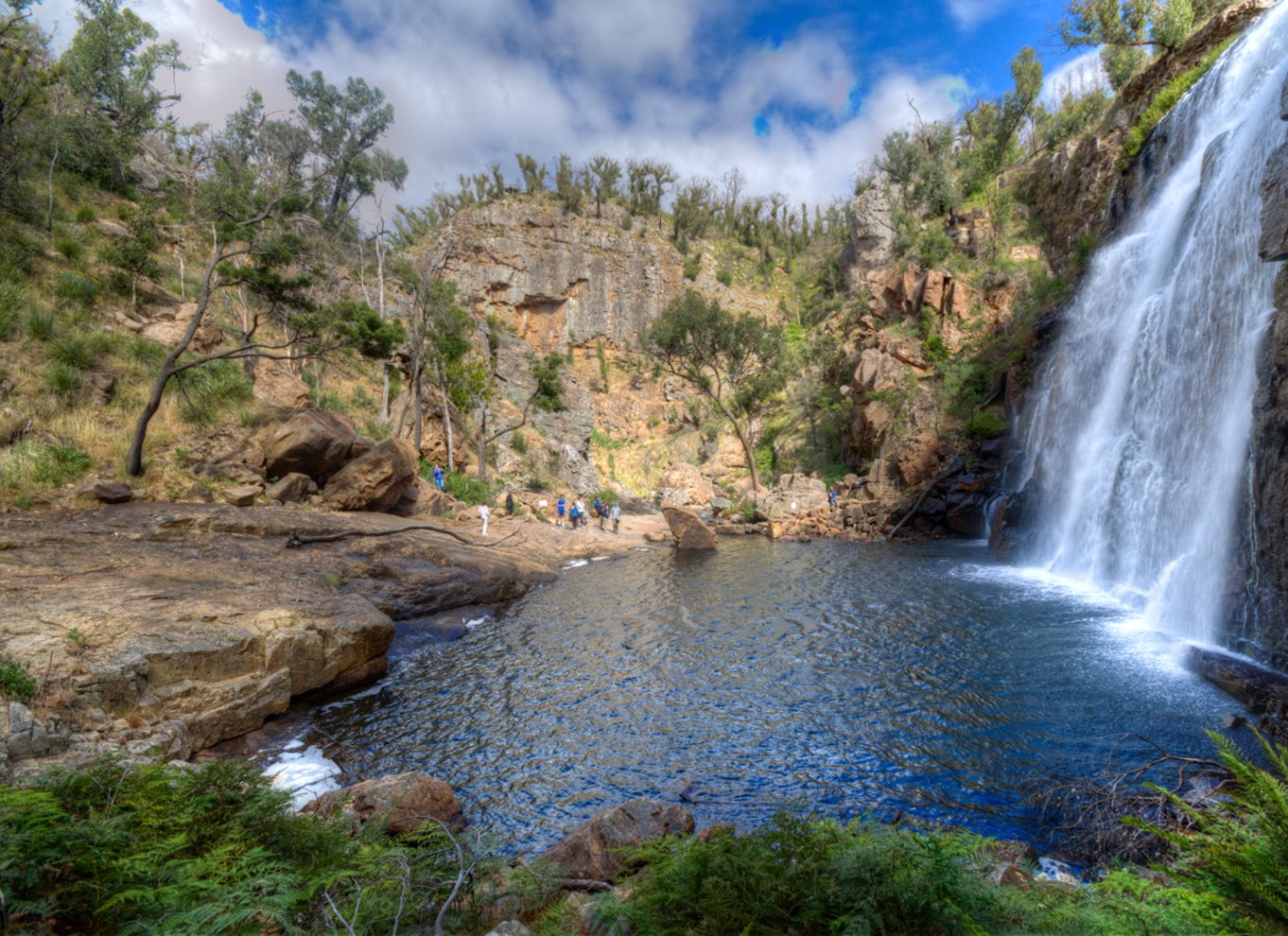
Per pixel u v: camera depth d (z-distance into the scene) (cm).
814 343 6681
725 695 1293
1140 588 1969
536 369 5022
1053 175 4841
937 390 4222
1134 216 3203
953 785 896
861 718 1149
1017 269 4472
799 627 1786
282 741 1123
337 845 495
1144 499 2019
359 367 4675
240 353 2320
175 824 471
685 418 7750
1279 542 1238
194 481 2248
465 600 2131
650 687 1355
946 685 1282
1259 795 405
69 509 1827
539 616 2034
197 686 1104
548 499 4741
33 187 3388
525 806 882
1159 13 4022
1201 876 388
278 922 381
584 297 8356
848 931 352
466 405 4522
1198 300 1947
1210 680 1230
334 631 1362
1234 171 1880
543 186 9731
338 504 2605
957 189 5531
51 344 2391
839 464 5219
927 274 4741
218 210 2386
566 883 573
